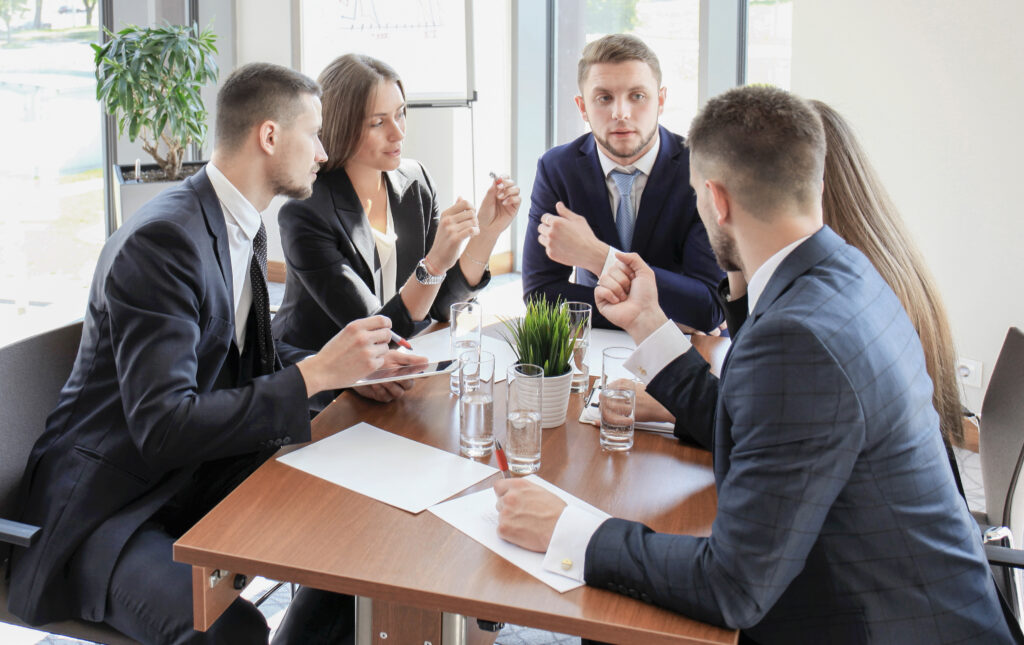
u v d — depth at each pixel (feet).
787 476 3.79
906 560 4.02
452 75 16.55
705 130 4.42
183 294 5.72
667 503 4.98
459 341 6.74
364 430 5.93
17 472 6.11
